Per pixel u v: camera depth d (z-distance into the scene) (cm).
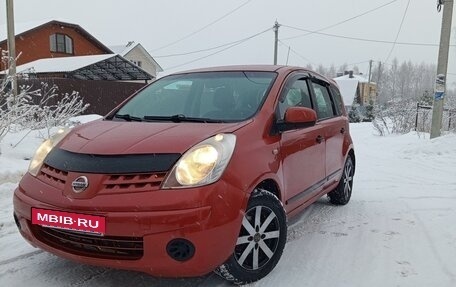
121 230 286
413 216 529
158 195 289
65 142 355
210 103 409
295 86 452
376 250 416
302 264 381
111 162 305
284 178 379
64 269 361
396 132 1698
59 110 940
